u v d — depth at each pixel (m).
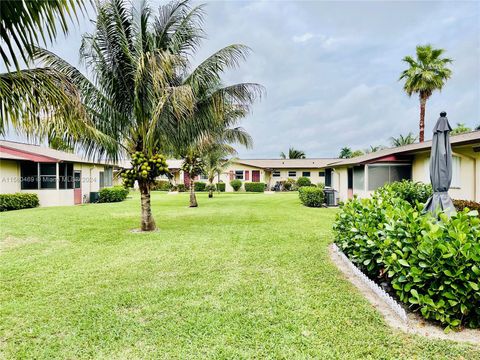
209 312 3.30
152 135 7.73
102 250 6.13
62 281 4.33
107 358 2.52
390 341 2.69
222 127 11.94
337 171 19.48
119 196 19.42
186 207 15.02
